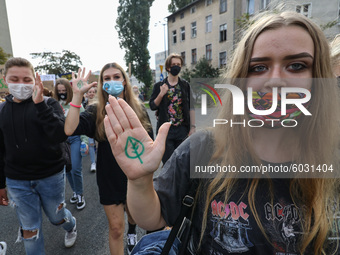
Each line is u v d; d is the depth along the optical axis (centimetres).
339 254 68
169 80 275
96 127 166
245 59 70
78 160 285
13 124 159
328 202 71
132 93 191
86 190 346
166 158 272
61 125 166
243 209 71
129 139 70
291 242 69
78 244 220
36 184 167
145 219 78
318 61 67
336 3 810
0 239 233
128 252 204
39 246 170
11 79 159
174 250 80
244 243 71
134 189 73
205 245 76
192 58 2566
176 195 81
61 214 185
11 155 161
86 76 165
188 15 2533
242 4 1981
